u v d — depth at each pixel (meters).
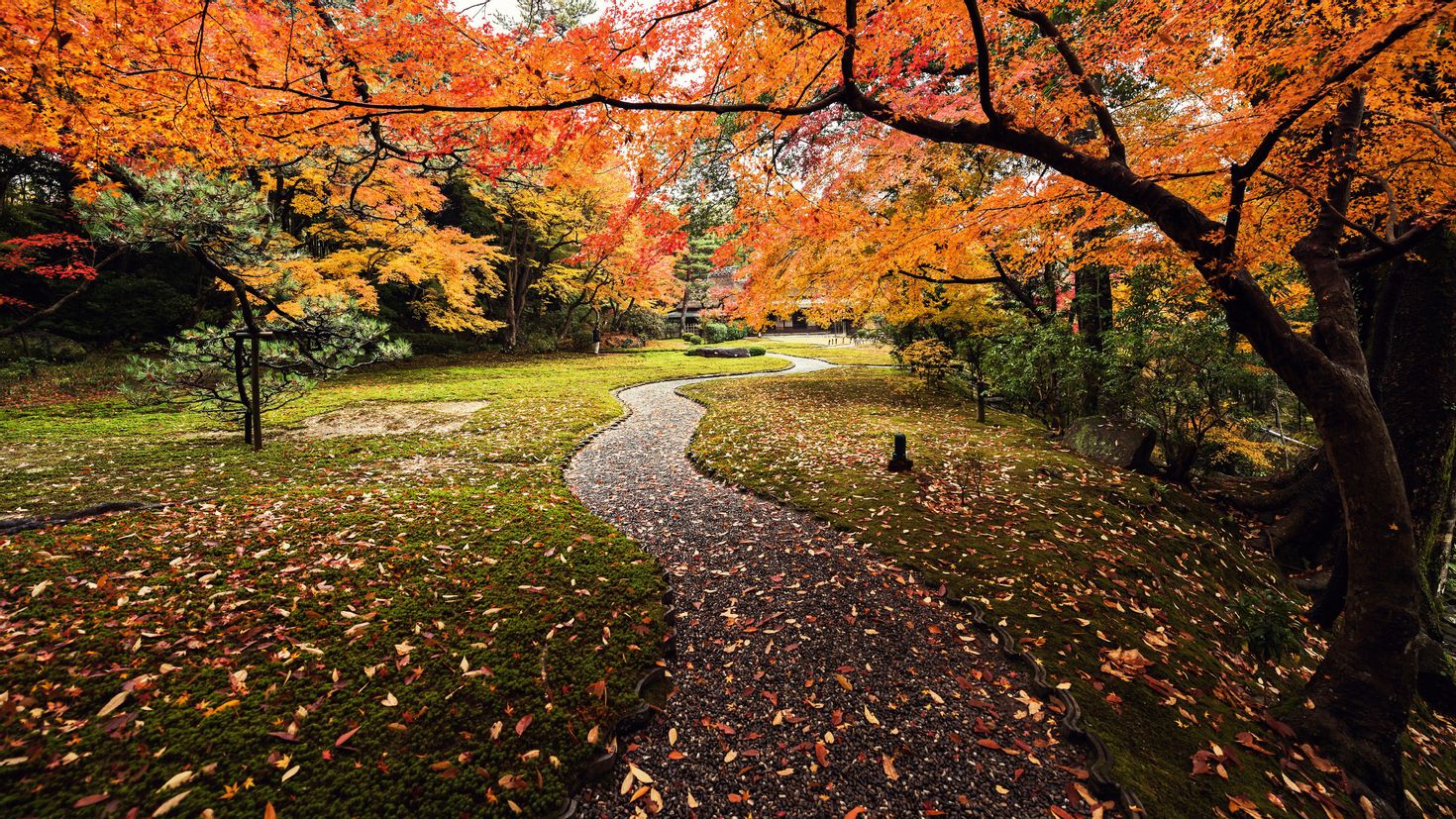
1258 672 3.95
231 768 2.32
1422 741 3.81
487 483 6.75
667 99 3.24
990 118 3.29
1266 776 2.76
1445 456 5.14
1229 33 3.34
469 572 4.20
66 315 15.27
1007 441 8.94
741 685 3.23
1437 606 5.51
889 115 3.32
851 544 5.16
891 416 11.34
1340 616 5.04
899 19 3.01
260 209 7.16
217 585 3.73
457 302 19.50
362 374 18.14
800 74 3.37
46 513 5.23
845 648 3.60
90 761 2.28
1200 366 6.86
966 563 4.70
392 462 7.61
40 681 2.68
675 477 7.48
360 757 2.46
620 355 27.88
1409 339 5.23
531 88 2.92
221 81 2.51
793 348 34.59
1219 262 3.23
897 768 2.63
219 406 8.26
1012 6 3.27
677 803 2.43
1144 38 3.71
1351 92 2.89
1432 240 4.95
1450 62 2.68
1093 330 9.19
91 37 2.20
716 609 4.07
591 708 2.91
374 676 2.97
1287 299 6.86
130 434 9.02
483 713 2.79
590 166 3.78
